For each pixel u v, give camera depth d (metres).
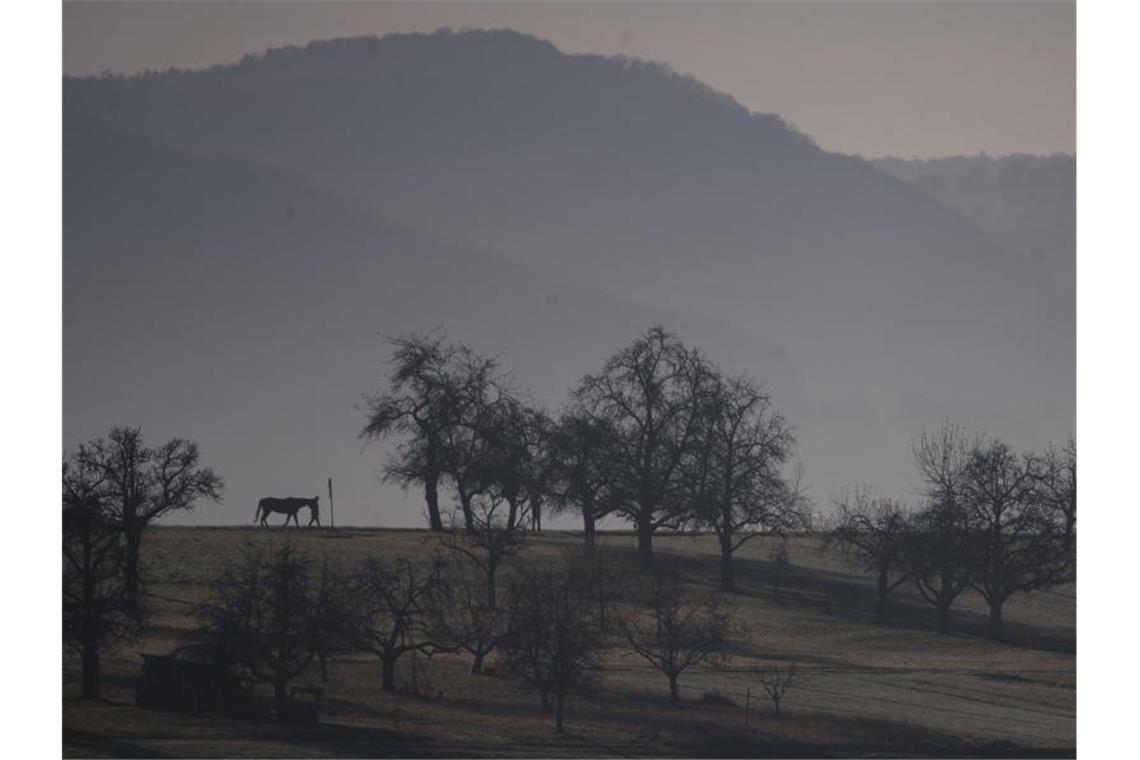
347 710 168.38
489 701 174.75
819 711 174.25
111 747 148.62
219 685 169.38
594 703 174.75
